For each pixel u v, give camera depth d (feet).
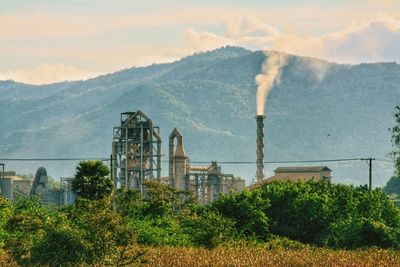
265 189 629.92
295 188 627.05
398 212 653.30
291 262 382.42
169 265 343.46
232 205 585.22
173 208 604.90
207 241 472.85
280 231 605.31
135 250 328.49
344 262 390.42
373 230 555.69
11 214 515.50
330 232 593.42
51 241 312.71
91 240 311.68
